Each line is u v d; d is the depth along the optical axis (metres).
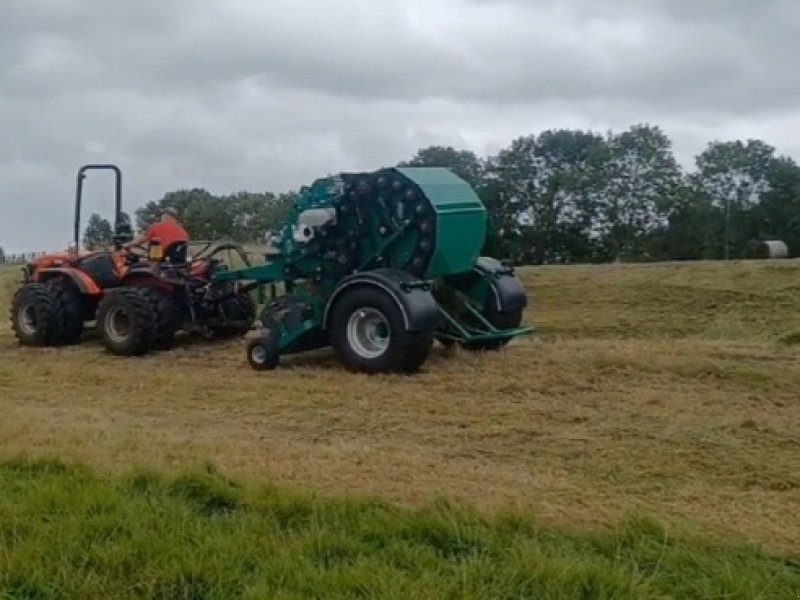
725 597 3.87
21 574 4.18
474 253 10.21
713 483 5.65
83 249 12.70
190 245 12.10
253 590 3.98
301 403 8.27
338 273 10.19
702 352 9.50
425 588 3.96
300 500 4.91
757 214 38.28
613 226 40.28
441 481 5.55
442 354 10.15
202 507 5.01
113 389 9.16
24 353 11.59
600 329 15.81
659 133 40.41
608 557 4.27
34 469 5.62
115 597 4.05
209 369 10.13
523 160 39.91
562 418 7.37
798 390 8.02
